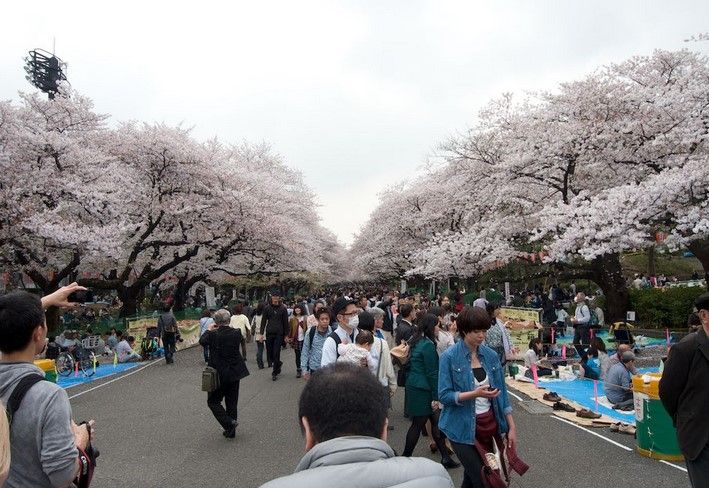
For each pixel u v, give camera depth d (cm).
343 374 182
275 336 1243
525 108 2417
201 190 2534
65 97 2295
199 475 584
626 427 738
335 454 159
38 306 251
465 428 403
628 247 1639
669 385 361
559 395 1016
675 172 1524
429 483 153
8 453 186
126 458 652
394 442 712
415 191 3950
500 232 2277
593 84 1848
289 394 1048
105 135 2398
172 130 2558
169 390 1152
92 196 1920
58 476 225
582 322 1504
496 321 871
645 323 1930
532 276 2284
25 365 241
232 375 723
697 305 361
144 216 2392
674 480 541
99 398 1079
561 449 660
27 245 1881
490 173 2420
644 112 1797
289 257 3022
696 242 1703
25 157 1870
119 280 2362
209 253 2822
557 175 2072
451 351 418
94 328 2116
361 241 5881
